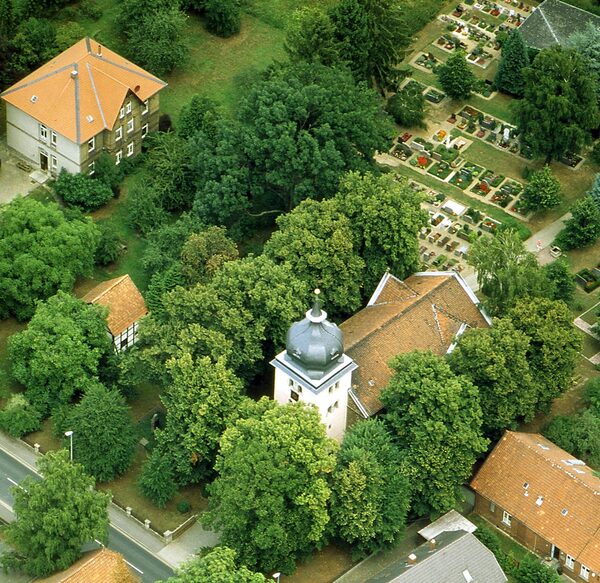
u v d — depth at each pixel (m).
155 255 177.62
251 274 161.00
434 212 195.62
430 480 151.75
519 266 169.88
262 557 144.75
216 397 150.25
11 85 199.75
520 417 168.00
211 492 148.12
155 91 194.25
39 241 170.88
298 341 149.62
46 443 161.00
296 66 187.50
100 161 189.75
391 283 169.62
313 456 144.00
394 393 153.00
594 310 183.62
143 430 164.00
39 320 162.75
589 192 194.12
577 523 150.38
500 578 145.38
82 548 149.25
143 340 161.00
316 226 168.12
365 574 150.12
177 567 149.62
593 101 196.88
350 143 181.88
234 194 179.12
